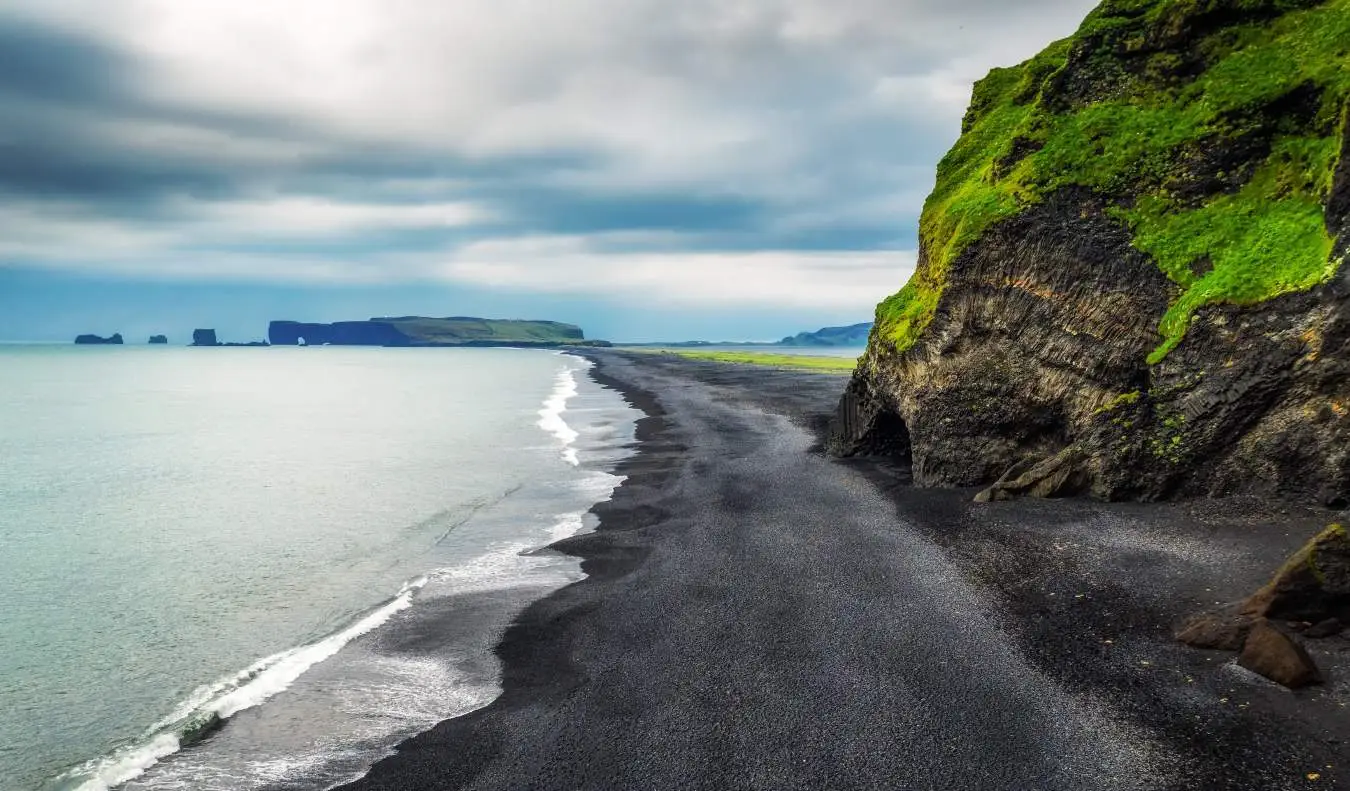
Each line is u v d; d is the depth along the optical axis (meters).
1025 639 13.35
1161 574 15.28
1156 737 10.17
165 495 31.19
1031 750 10.13
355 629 15.73
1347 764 9.20
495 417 59.50
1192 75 24.39
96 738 11.81
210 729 11.84
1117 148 24.12
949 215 28.48
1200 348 19.67
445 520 25.50
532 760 10.59
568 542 21.69
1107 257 23.00
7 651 15.27
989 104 35.22
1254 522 17.17
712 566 18.53
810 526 21.66
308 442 46.69
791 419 47.28
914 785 9.55
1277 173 21.23
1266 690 10.83
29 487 33.28
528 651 14.35
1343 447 17.08
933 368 26.22
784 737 10.78
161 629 16.39
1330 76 20.97
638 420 52.22
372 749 11.13
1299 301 18.06
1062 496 21.53
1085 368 23.19
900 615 14.82
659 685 12.57
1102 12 26.95
